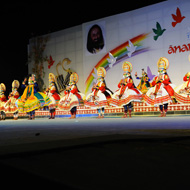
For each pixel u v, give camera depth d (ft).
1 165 6.30
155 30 35.63
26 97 33.73
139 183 4.72
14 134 13.48
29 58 49.01
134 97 30.96
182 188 4.43
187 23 33.35
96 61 40.88
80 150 7.84
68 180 4.93
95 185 4.62
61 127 17.71
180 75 33.88
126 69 32.09
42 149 7.66
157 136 10.11
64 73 44.75
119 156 6.97
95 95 32.50
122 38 38.37
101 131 13.84
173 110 32.96
